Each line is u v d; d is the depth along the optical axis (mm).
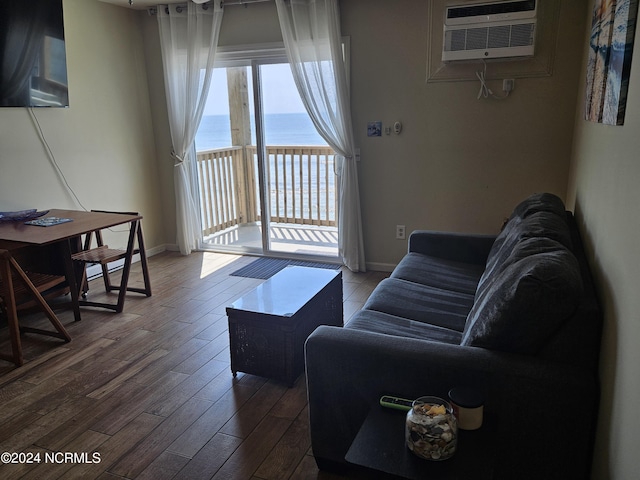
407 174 4004
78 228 3107
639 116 1229
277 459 1938
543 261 1500
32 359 2768
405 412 1499
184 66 4438
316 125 4059
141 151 4699
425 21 3629
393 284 2604
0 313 3191
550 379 1401
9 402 2352
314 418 1759
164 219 5039
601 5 1966
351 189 4102
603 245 1662
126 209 4570
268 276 4211
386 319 2197
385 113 3936
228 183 5480
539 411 1427
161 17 4332
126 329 3170
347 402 1673
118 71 4359
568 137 3480
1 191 3461
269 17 4090
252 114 4551
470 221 3914
